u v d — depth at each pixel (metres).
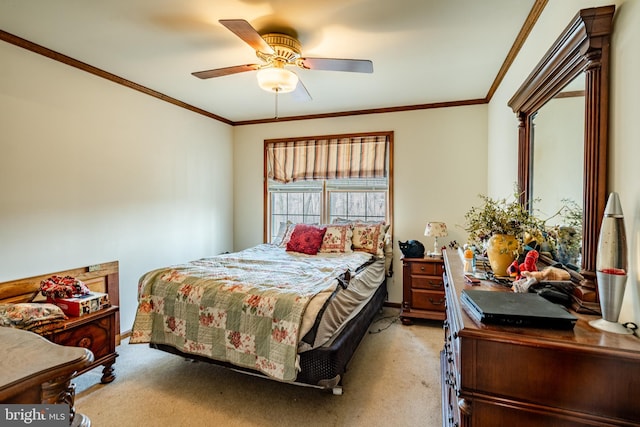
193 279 2.32
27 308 1.95
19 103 2.28
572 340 0.93
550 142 1.71
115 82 2.97
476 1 1.83
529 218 1.63
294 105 3.88
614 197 1.04
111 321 2.32
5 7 1.88
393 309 3.97
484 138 3.67
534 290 1.30
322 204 4.41
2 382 0.81
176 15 1.98
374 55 2.51
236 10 1.92
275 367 1.89
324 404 2.06
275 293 2.04
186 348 2.19
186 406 2.04
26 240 2.32
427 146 3.88
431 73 2.88
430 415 1.95
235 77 3.00
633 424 0.87
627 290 1.05
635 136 1.02
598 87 1.17
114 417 1.93
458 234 3.78
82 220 2.70
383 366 2.55
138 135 3.22
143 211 3.28
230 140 4.66
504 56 2.53
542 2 1.78
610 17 1.13
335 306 2.09
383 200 4.17
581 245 1.31
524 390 0.95
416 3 1.85
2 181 2.20
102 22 2.06
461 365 1.01
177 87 3.26
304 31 2.16
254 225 4.68
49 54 2.44
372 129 4.09
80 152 2.69
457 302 1.27
